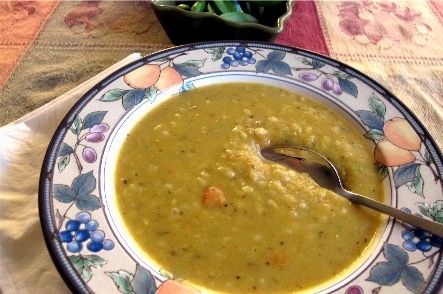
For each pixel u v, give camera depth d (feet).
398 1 1.47
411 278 0.69
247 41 1.06
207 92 1.01
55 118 0.95
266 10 1.26
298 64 1.04
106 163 0.84
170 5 1.16
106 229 0.73
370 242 0.77
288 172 0.87
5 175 0.87
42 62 1.17
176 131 0.93
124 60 1.09
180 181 0.85
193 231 0.79
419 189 0.81
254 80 1.03
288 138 0.94
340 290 0.70
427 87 1.16
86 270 0.68
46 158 0.80
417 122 0.91
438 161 0.85
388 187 0.84
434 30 1.36
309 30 1.30
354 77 1.01
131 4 1.37
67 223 0.72
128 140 0.90
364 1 1.44
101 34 1.26
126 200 0.82
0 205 0.82
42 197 0.74
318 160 0.90
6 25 1.27
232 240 0.78
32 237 0.78
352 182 0.87
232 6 1.22
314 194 0.83
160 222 0.80
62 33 1.26
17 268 0.75
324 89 1.00
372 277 0.71
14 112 1.04
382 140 0.90
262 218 0.81
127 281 0.68
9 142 0.90
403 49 1.28
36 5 1.35
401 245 0.73
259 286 0.73
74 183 0.78
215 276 0.74
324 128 0.95
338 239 0.78
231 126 0.95
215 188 0.83
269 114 0.97
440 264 0.70
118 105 0.92
